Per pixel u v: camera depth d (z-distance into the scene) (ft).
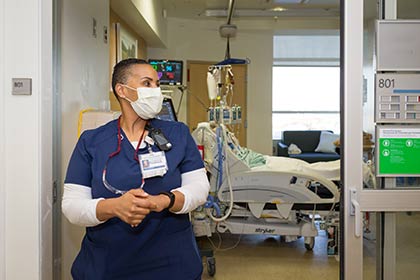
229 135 11.48
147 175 4.39
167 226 4.63
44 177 5.33
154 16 17.76
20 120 5.18
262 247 12.55
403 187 5.35
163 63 12.50
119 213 3.97
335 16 21.88
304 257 11.64
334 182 11.32
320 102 27.43
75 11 7.77
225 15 21.54
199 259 4.90
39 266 5.26
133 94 4.48
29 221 5.23
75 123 7.79
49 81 5.43
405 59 5.28
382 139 5.30
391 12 5.37
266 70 24.50
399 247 5.49
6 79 5.16
